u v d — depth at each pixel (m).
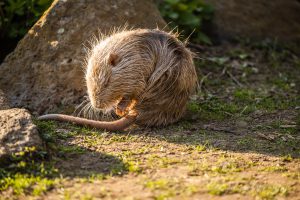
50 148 8.24
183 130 9.73
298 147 9.03
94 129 9.52
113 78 9.12
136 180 7.28
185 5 14.71
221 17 16.14
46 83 10.67
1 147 7.80
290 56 15.52
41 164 7.73
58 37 10.88
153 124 9.80
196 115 10.60
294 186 7.27
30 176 7.43
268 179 7.49
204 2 16.23
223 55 14.83
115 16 11.30
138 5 11.71
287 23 17.20
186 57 9.86
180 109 10.02
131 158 8.12
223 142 9.12
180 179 7.32
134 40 9.38
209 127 9.95
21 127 8.18
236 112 11.04
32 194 6.94
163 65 9.50
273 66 14.57
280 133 9.80
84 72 10.49
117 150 8.49
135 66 9.24
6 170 7.54
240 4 16.81
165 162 7.94
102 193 6.85
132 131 9.55
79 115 10.27
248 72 13.88
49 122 9.64
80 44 10.82
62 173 7.55
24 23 12.85
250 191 7.01
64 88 10.58
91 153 8.33
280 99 12.10
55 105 10.49
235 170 7.73
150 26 11.71
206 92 12.27
